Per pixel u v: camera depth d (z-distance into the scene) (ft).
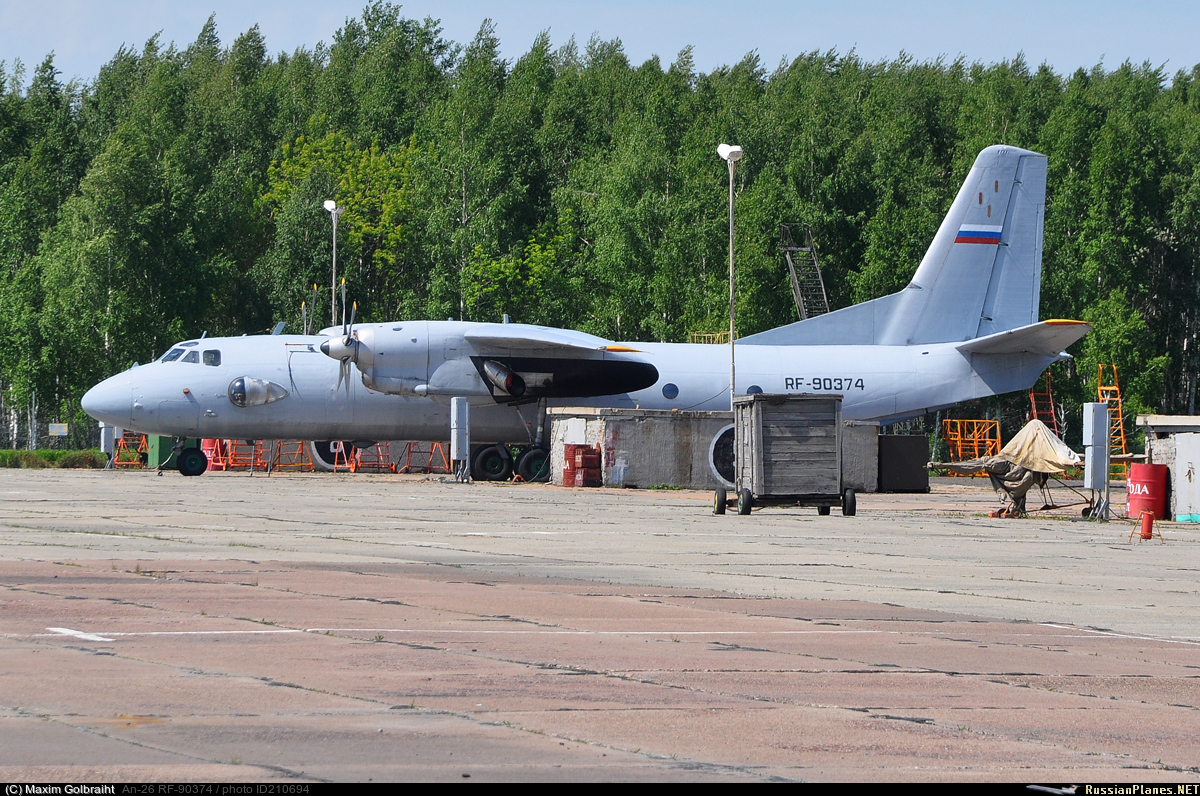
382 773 40.01
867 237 496.23
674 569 101.30
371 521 146.00
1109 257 495.82
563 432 253.65
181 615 70.54
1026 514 186.29
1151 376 478.59
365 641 63.57
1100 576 105.09
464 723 46.98
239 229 558.97
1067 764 43.75
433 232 506.89
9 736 43.34
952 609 82.48
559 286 514.27
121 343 456.86
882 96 632.38
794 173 509.76
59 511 153.89
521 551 113.50
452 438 255.29
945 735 47.42
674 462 247.29
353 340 250.57
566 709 49.70
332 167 588.09
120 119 629.51
